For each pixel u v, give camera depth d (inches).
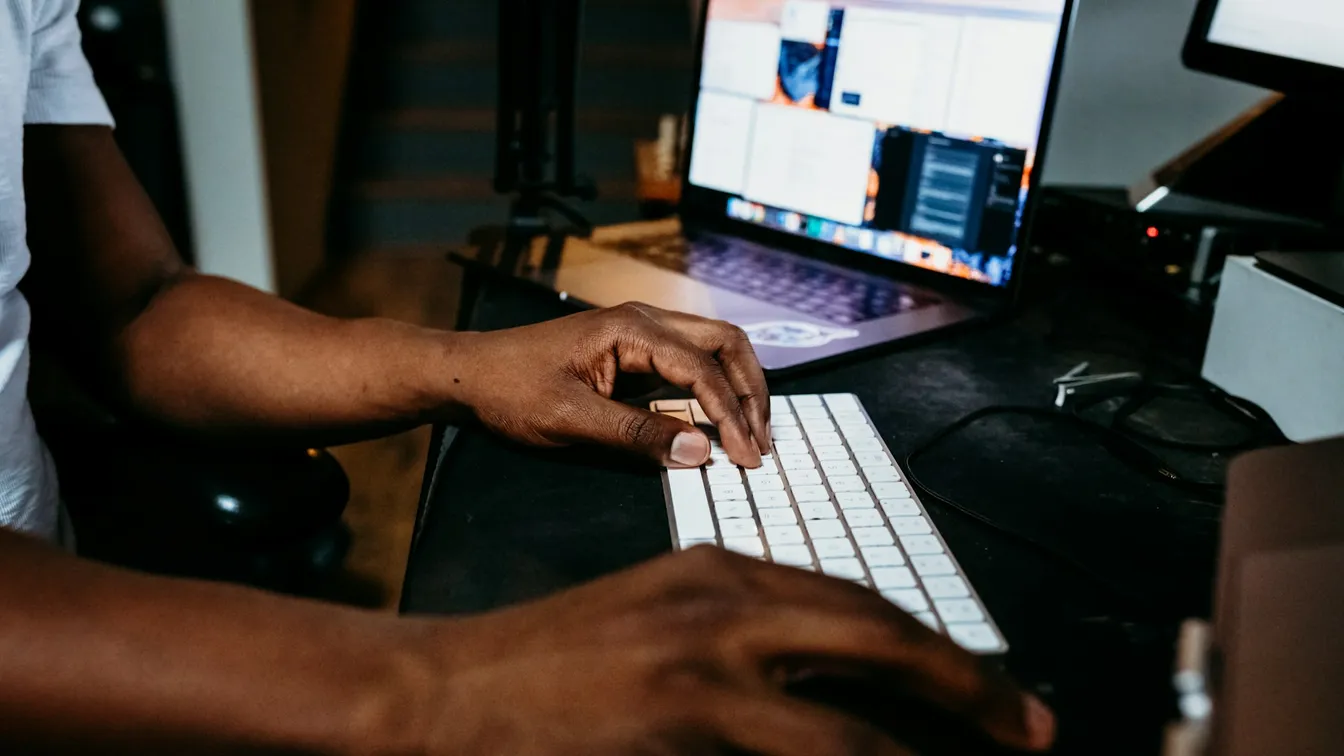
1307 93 28.9
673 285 34.4
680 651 13.1
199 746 13.0
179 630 13.6
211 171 97.6
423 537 20.3
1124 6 40.6
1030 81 31.6
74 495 24.7
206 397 26.1
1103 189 39.7
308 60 114.6
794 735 12.1
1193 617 18.3
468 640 13.9
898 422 26.3
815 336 30.7
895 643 13.2
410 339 26.0
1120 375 29.4
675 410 25.7
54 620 13.4
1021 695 13.4
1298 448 16.1
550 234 40.7
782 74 37.7
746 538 20.0
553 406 23.5
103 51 92.4
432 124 131.2
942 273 34.4
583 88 128.5
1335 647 14.0
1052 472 23.8
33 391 81.4
